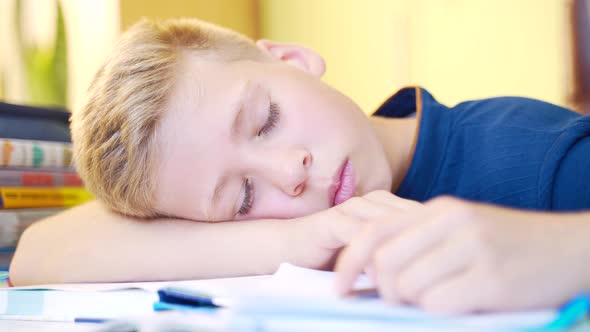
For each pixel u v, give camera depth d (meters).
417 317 0.29
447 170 0.80
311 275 0.52
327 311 0.30
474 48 1.77
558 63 1.63
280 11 2.07
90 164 0.74
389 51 1.90
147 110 0.67
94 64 1.54
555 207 0.63
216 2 1.86
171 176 0.68
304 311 0.30
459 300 0.31
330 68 2.01
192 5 1.75
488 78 1.76
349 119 0.73
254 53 0.82
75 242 0.74
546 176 0.63
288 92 0.71
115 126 0.70
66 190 1.07
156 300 0.52
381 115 0.97
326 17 2.00
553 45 1.64
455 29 1.79
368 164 0.72
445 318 0.29
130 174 0.69
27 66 1.56
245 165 0.66
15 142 0.96
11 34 1.56
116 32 1.50
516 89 1.71
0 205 0.92
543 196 0.63
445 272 0.32
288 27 2.06
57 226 0.79
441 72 1.83
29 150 0.98
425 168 0.81
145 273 0.68
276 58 0.86
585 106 1.59
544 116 0.75
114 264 0.69
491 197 0.71
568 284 0.32
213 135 0.66
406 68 1.88
